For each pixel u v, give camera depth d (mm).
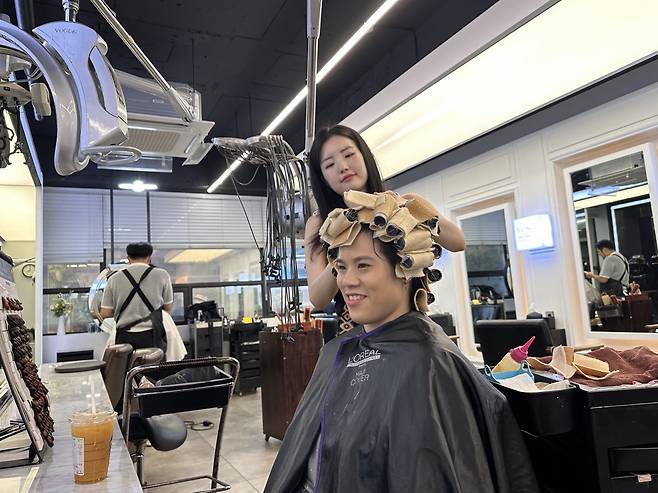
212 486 2479
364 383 815
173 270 7379
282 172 2734
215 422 4340
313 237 1183
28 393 1204
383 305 829
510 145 4711
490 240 5082
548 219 4301
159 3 3656
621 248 3822
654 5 2439
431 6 3828
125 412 1918
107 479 1042
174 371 2236
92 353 6297
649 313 3652
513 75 3047
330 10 3807
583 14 2404
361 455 742
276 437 3559
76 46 1227
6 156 1390
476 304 5273
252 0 3680
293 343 3537
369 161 1149
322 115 5918
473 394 749
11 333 1214
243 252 7828
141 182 6465
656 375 854
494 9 2492
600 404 755
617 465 742
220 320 6398
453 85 3086
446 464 676
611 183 3869
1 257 1321
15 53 1249
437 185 5688
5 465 1114
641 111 3555
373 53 4582
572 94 3244
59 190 6742
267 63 4664
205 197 7633
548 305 4387
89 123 1222
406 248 802
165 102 2613
